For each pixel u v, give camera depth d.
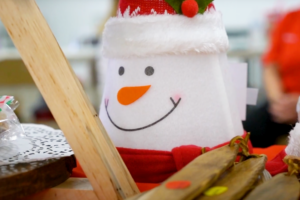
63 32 2.61
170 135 0.64
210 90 0.64
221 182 0.51
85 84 1.65
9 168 0.55
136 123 0.65
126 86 0.65
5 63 1.42
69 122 0.56
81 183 0.59
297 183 0.52
